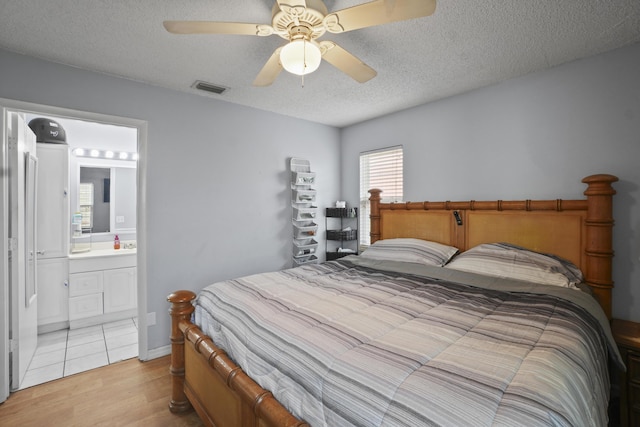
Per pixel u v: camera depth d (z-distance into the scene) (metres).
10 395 2.20
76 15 1.73
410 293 1.85
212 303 1.88
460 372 0.97
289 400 1.10
